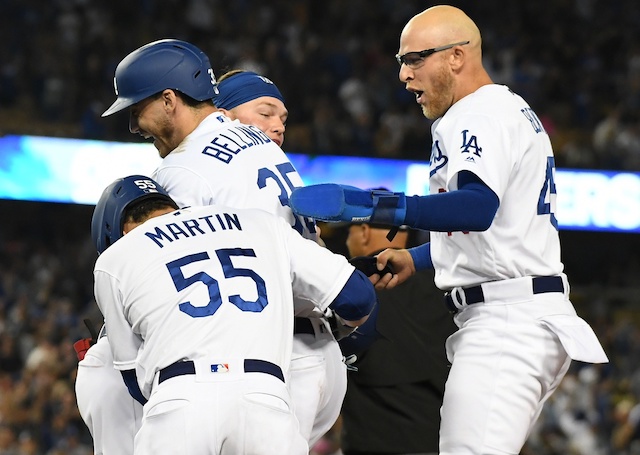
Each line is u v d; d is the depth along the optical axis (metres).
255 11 58.53
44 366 36.38
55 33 55.28
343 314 10.52
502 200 10.77
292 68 54.09
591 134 54.72
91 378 11.26
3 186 48.28
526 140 10.76
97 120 49.44
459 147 10.51
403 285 14.41
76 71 53.50
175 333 9.70
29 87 52.97
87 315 42.44
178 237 10.17
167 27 57.03
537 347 10.74
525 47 58.59
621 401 37.75
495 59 57.16
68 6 56.66
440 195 10.08
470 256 10.93
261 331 9.77
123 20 57.12
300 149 48.88
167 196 10.86
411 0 60.03
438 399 14.34
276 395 9.60
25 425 34.28
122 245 10.22
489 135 10.52
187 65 11.39
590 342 10.68
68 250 49.22
